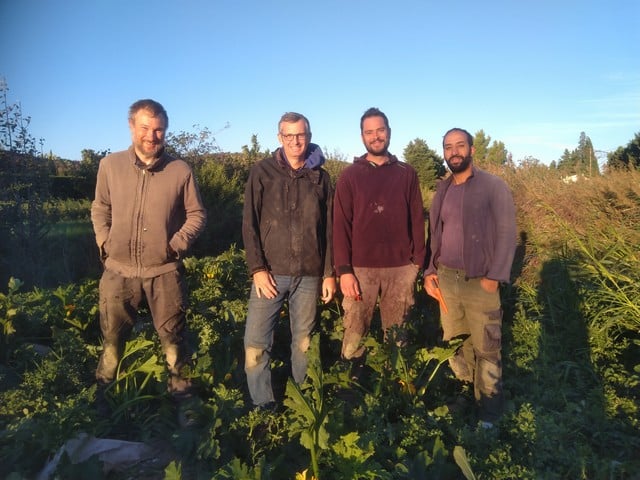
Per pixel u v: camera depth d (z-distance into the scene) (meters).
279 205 3.84
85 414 3.37
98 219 3.77
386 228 4.23
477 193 4.08
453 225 4.24
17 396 3.57
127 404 3.78
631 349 5.26
